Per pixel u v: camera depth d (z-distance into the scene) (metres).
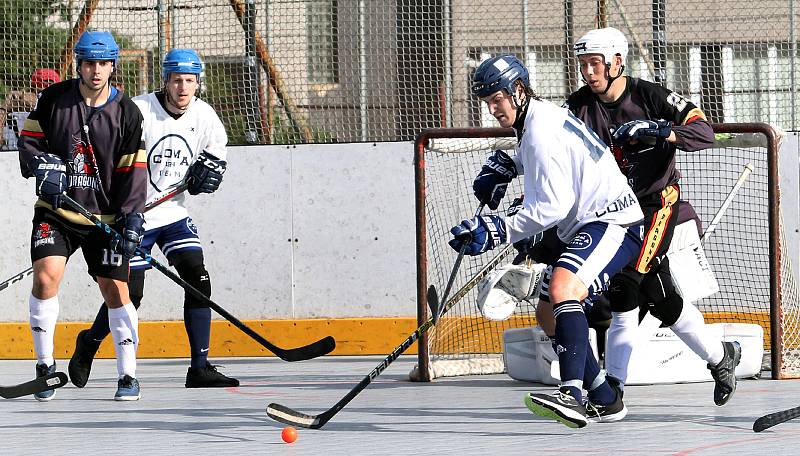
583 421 11.86
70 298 24.72
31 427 13.60
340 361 23.28
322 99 24.69
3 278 24.77
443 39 24.50
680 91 24.05
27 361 24.25
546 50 24.44
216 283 24.52
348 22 24.59
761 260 22.66
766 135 18.77
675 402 15.47
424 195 19.22
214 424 13.64
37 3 24.89
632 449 11.28
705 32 23.94
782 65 23.78
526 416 14.10
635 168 14.02
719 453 10.98
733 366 14.95
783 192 23.16
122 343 16.41
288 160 24.39
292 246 24.38
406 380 19.36
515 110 12.34
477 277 13.83
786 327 20.86
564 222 12.74
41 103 15.67
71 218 15.88
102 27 24.91
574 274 12.27
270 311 24.42
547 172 12.17
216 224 24.56
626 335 14.41
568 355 12.05
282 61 24.72
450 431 12.76
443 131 19.08
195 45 24.78
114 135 15.57
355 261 24.23
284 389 18.06
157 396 17.11
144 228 16.97
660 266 14.70
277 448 11.59
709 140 14.39
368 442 11.93
